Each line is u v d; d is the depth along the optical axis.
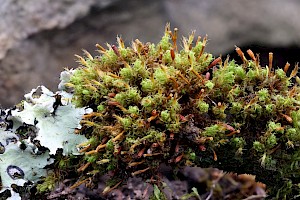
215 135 0.09
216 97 0.09
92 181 0.10
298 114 0.09
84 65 0.10
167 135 0.09
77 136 0.09
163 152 0.09
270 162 0.09
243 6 0.16
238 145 0.09
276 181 0.10
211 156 0.10
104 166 0.09
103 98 0.09
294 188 0.10
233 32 0.16
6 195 0.09
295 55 0.16
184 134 0.09
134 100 0.09
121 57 0.09
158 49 0.10
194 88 0.09
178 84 0.09
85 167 0.09
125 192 0.12
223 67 0.09
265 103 0.09
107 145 0.09
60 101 0.10
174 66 0.09
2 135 0.10
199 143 0.09
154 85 0.09
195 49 0.09
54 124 0.09
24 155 0.09
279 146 0.09
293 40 0.16
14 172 0.09
